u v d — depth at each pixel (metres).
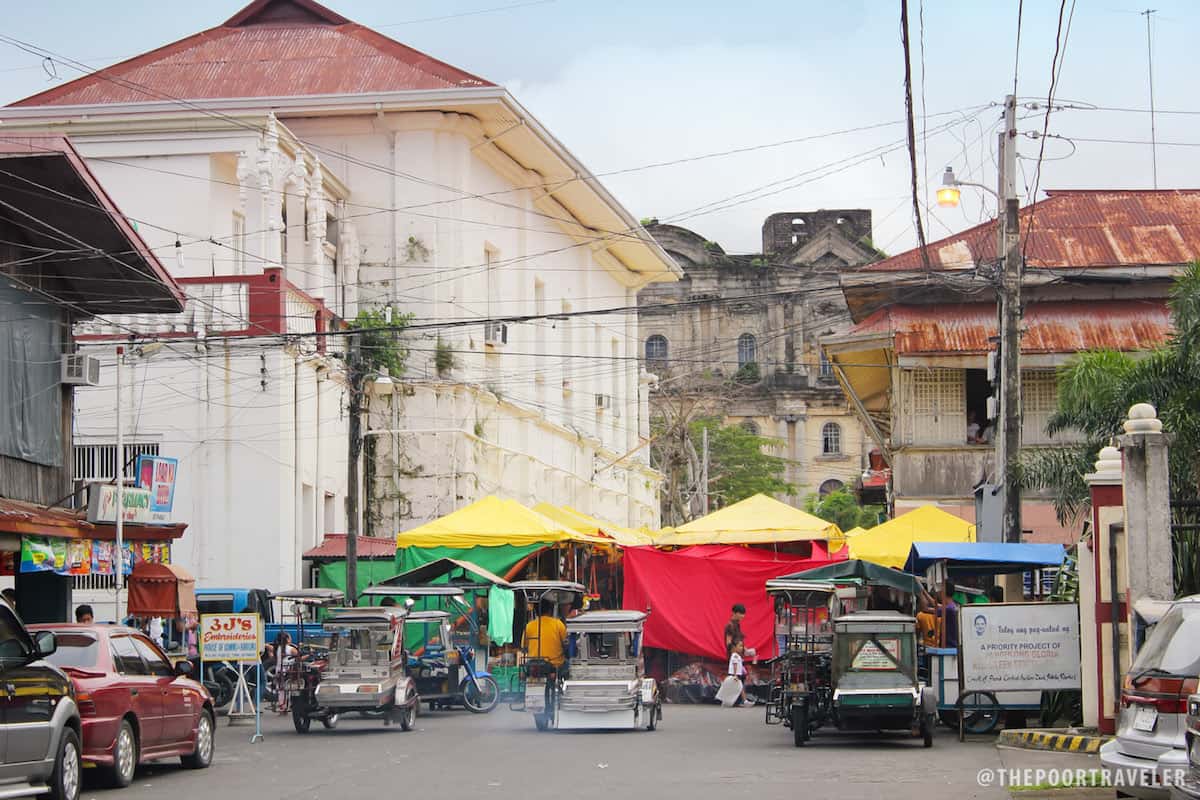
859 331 39.84
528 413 53.44
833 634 22.17
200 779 18.67
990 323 39.47
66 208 25.69
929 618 25.92
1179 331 26.84
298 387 40.41
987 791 16.39
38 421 27.19
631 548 35.28
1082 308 39.06
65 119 44.19
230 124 43.09
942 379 40.12
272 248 41.03
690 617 34.53
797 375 98.62
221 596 31.47
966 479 39.62
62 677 15.97
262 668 30.58
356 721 28.05
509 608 35.12
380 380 36.97
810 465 98.62
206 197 43.69
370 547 41.34
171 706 19.02
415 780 18.09
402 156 48.97
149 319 39.62
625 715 25.22
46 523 25.05
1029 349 37.28
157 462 30.06
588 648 25.81
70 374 28.00
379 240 48.88
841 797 16.02
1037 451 32.34
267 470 39.06
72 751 15.91
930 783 17.20
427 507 45.56
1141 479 18.97
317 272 43.84
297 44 53.56
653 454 87.19
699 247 99.81
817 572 25.12
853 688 21.67
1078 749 19.91
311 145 49.34
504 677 33.12
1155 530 18.84
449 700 29.77
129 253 26.84
